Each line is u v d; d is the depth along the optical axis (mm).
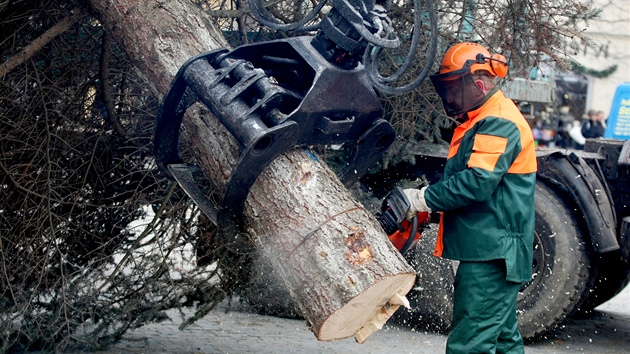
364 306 3141
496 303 3463
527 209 3498
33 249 4145
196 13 3721
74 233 4336
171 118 3369
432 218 5684
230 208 3137
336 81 3088
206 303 4531
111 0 3672
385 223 3609
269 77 3363
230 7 4586
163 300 4438
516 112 3541
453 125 5465
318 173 3230
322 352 4883
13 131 4023
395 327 5832
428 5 2957
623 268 6309
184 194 4344
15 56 3744
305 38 3186
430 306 5629
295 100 3125
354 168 3506
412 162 5438
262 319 5848
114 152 4445
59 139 4191
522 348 3607
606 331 6199
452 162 3578
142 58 3686
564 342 5746
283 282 3492
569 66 4742
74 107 4270
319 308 3096
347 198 3234
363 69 3238
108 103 4219
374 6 3133
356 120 3305
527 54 4785
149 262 4406
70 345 4469
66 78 4219
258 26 4648
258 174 3061
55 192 4121
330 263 3076
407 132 5121
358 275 3051
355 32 3078
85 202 4367
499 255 3412
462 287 3492
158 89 3688
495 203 3459
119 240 4500
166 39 3602
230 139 3393
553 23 4719
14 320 4227
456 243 3520
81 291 4270
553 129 14375
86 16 4051
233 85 3129
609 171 5965
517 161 3498
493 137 3410
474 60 3502
